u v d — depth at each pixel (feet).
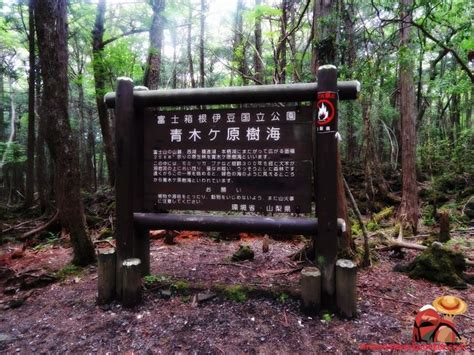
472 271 13.76
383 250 17.30
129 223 11.55
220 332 9.35
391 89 35.94
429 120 53.21
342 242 14.39
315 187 10.74
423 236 21.20
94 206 30.76
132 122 11.64
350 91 10.38
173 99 11.43
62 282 13.74
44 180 31.17
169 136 11.85
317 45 15.94
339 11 16.90
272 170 10.98
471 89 20.70
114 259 11.39
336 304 10.08
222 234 20.68
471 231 21.98
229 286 11.80
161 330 9.54
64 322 10.32
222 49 52.70
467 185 33.24
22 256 18.58
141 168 12.19
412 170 23.48
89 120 62.69
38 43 14.24
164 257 16.61
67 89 14.67
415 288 12.21
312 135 10.69
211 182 11.50
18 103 62.75
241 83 43.24
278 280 13.08
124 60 32.37
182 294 11.61
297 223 10.51
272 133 10.96
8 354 8.79
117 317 10.36
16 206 34.99
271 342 8.86
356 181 39.34
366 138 32.99
